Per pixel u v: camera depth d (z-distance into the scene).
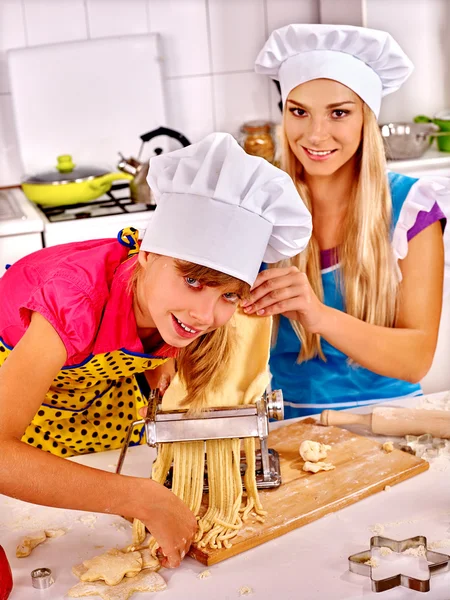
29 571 1.08
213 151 1.07
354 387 1.76
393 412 1.41
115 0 2.94
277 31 1.62
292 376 1.80
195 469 1.20
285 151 1.74
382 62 1.62
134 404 1.61
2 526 1.19
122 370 1.39
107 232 2.50
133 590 1.02
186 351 1.20
